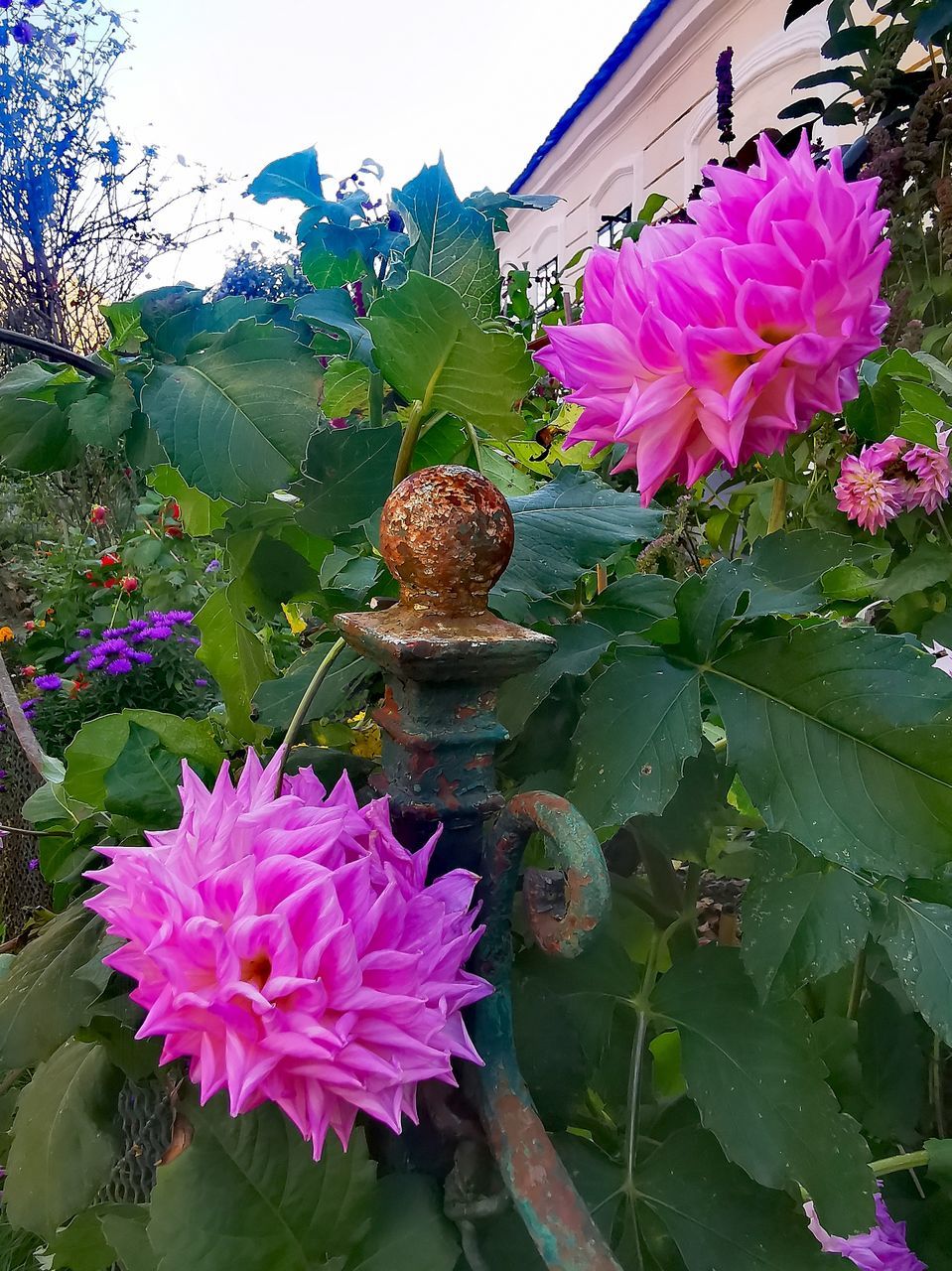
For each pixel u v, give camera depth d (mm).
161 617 3418
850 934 493
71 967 530
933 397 797
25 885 2055
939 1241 711
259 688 609
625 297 491
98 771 632
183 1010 310
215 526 730
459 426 604
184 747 604
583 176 5051
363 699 625
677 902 633
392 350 503
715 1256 455
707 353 452
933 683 444
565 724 604
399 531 380
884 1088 762
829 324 461
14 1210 549
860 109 1403
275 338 528
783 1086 479
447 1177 398
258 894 315
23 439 630
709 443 503
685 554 979
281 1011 295
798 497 1195
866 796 437
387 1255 372
